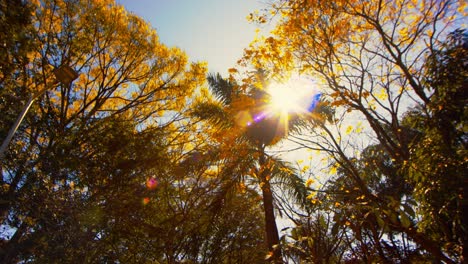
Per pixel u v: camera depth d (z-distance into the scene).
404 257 5.46
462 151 4.75
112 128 11.20
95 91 13.27
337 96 6.96
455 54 5.23
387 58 6.55
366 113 6.58
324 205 4.90
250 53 7.79
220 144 9.73
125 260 9.91
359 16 7.00
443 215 4.91
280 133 9.48
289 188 8.49
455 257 5.04
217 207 9.12
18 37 7.16
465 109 4.94
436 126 5.16
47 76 11.02
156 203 10.56
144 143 11.23
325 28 7.04
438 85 5.30
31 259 8.93
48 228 8.94
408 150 6.07
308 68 7.41
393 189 6.62
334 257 4.66
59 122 11.52
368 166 7.07
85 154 10.92
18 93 9.83
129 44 12.91
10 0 6.79
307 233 4.53
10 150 9.41
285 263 4.92
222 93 11.34
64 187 9.65
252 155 9.03
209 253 11.12
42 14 10.80
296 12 6.99
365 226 4.59
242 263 11.72
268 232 8.88
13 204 8.96
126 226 10.08
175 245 10.12
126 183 10.70
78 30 11.53
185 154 11.05
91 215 9.36
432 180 4.84
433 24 6.39
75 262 8.77
